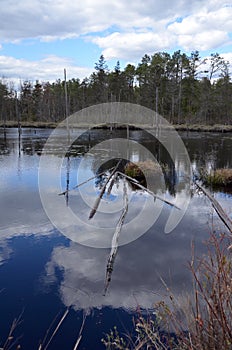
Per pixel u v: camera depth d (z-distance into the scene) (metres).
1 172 12.79
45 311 3.66
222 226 6.18
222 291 1.71
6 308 3.71
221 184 10.24
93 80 46.06
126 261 4.93
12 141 24.84
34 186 10.28
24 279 4.38
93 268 4.71
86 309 3.67
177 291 3.88
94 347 3.02
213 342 1.60
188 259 4.90
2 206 7.91
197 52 40.78
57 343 3.13
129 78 46.31
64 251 5.34
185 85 41.81
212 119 41.00
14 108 49.72
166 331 2.62
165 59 45.00
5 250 5.37
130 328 3.24
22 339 3.20
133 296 3.89
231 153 18.38
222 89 40.84
